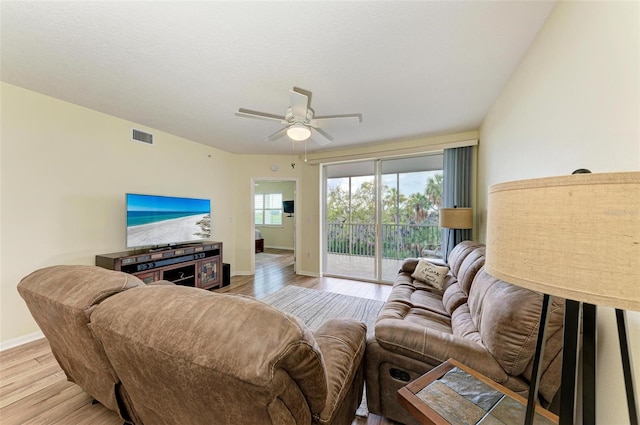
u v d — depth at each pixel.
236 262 5.16
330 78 2.25
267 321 0.73
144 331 0.78
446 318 2.06
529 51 1.84
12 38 1.74
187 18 1.55
